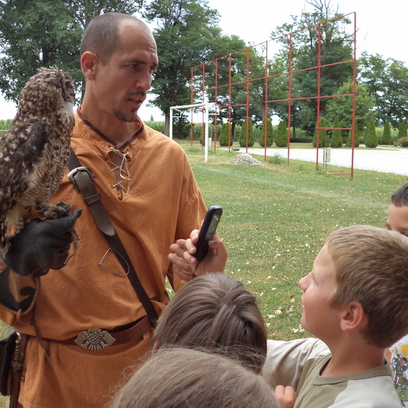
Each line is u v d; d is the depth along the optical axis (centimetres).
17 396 226
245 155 2717
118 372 218
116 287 219
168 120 6188
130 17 213
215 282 171
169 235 240
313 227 1097
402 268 151
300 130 6956
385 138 6028
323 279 162
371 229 164
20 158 178
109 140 224
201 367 88
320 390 162
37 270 201
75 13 4966
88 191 212
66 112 188
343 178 2095
